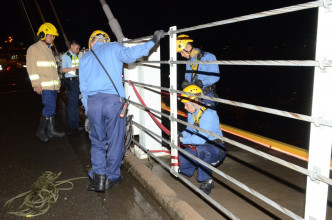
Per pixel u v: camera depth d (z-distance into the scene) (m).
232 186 3.67
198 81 4.23
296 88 19.33
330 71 1.62
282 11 1.85
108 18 4.78
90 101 3.52
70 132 6.36
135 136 5.46
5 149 5.39
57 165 4.57
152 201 3.41
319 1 1.61
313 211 1.78
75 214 3.15
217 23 2.42
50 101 5.64
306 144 7.33
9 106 10.02
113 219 3.04
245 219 2.94
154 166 4.29
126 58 3.38
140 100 4.27
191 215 2.81
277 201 3.27
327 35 1.60
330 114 1.65
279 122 9.72
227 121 9.95
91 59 3.54
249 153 4.78
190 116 3.74
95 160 3.61
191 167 3.77
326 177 1.68
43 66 5.43
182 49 4.40
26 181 4.00
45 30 5.31
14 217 3.11
